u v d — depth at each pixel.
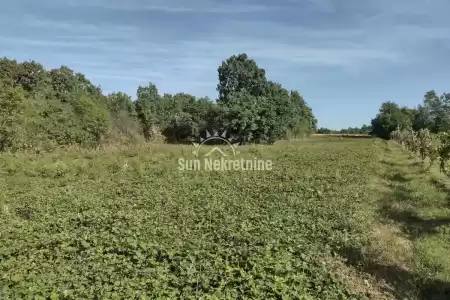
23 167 22.38
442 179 20.09
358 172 22.36
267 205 13.98
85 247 9.66
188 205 14.04
